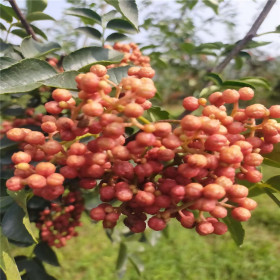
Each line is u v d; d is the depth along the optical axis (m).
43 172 0.08
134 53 0.20
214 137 0.08
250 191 0.12
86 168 0.09
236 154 0.08
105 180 0.09
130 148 0.08
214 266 0.44
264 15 0.16
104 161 0.08
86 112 0.08
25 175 0.08
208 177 0.09
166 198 0.09
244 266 0.44
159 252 0.47
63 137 0.08
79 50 0.12
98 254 0.47
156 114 0.14
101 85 0.08
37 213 0.18
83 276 0.43
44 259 0.16
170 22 0.30
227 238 0.51
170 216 0.09
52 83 0.10
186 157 0.09
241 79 0.16
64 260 0.46
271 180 0.12
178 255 0.46
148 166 0.09
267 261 0.45
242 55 0.17
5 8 0.16
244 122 0.09
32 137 0.08
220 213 0.08
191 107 0.09
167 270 0.44
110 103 0.08
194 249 0.48
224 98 0.09
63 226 0.20
